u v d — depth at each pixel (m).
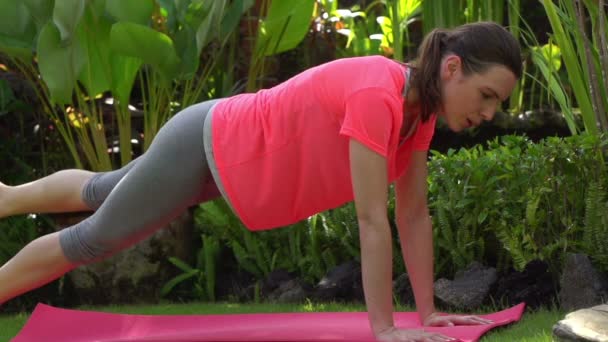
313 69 3.35
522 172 4.65
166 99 6.30
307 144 3.30
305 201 3.43
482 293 4.47
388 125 3.16
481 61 3.11
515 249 4.56
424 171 3.70
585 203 4.61
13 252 5.73
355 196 3.19
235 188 3.41
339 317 4.05
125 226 3.51
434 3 7.01
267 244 5.62
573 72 5.10
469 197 4.75
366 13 7.92
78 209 3.81
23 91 6.48
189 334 3.77
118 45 5.47
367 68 3.20
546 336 3.45
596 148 4.55
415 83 3.22
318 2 7.38
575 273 4.22
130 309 5.18
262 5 6.46
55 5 5.17
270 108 3.36
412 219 3.77
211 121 3.43
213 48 6.51
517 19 6.89
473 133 6.37
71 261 3.58
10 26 5.57
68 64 5.45
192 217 6.01
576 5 5.27
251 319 4.07
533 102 7.33
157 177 3.45
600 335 2.86
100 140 5.95
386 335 3.20
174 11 5.69
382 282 3.21
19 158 6.47
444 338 3.19
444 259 4.92
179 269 5.74
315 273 5.45
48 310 4.11
